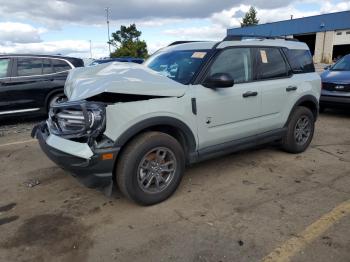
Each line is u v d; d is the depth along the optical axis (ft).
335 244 9.70
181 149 12.58
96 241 10.18
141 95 11.40
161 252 9.59
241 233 10.38
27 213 11.95
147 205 12.20
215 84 12.64
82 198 12.99
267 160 16.87
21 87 26.09
